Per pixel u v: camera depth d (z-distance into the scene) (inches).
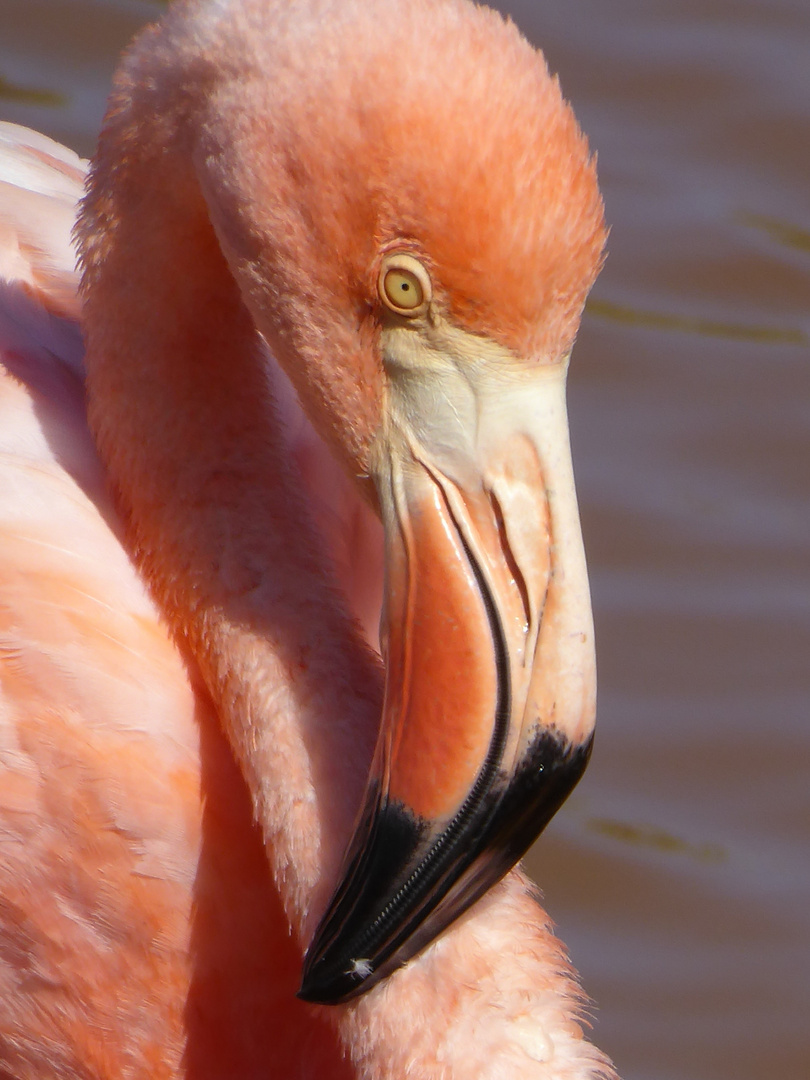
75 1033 215.8
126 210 196.1
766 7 486.6
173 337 201.6
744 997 292.4
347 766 191.9
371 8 170.9
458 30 168.4
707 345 406.0
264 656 198.2
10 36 447.8
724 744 331.0
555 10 477.7
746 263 422.3
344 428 179.0
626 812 319.9
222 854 208.4
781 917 305.0
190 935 209.3
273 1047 216.5
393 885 173.8
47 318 227.9
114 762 205.3
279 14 174.6
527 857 311.6
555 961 196.4
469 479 171.0
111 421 206.8
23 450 215.8
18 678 206.2
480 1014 187.8
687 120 454.9
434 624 171.5
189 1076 216.5
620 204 431.2
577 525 170.4
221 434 204.2
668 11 481.4
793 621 351.3
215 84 178.7
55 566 209.0
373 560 225.9
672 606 351.9
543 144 164.4
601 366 398.9
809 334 411.5
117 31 454.6
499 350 169.0
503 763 168.6
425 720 171.5
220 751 209.0
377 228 169.3
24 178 250.5
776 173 445.4
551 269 165.0
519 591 169.6
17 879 208.2
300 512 207.0
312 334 178.1
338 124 169.2
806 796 323.9
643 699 337.4
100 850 206.2
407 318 171.2
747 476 378.6
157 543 206.8
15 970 213.2
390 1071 187.2
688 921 303.9
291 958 211.8
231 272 190.1
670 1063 280.1
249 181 176.2
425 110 164.4
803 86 465.4
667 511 368.2
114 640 207.5
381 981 180.1
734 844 315.9
